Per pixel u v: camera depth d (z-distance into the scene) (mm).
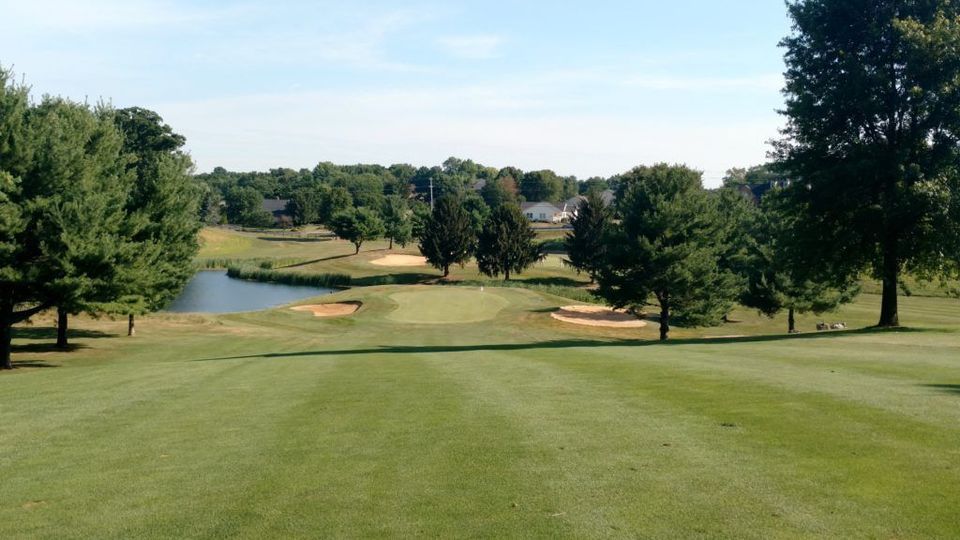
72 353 29000
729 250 53125
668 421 9352
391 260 95000
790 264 31250
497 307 48688
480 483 7023
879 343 20828
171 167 34531
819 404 9992
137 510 6660
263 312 46812
